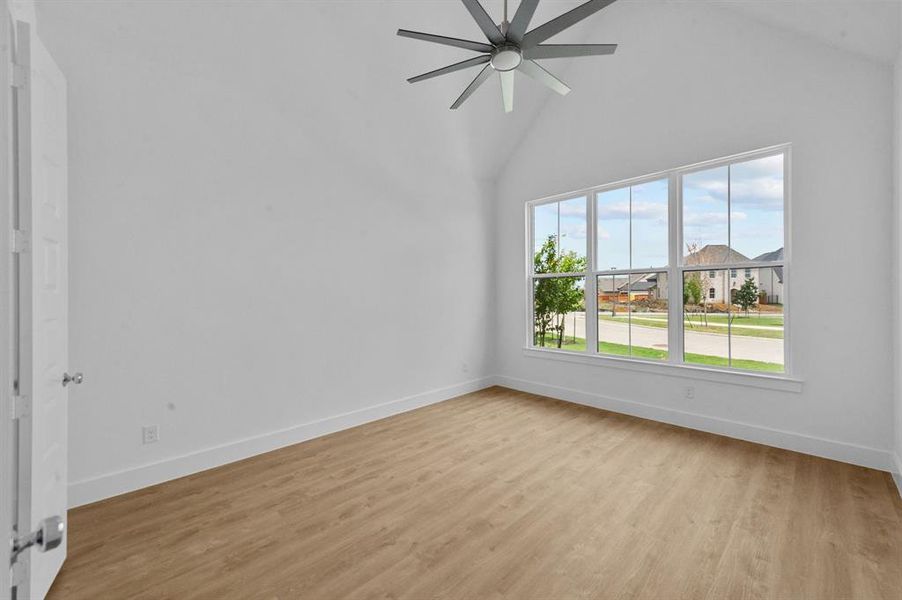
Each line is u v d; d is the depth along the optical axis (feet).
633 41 13.15
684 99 12.09
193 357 9.48
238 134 10.10
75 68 7.79
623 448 10.64
